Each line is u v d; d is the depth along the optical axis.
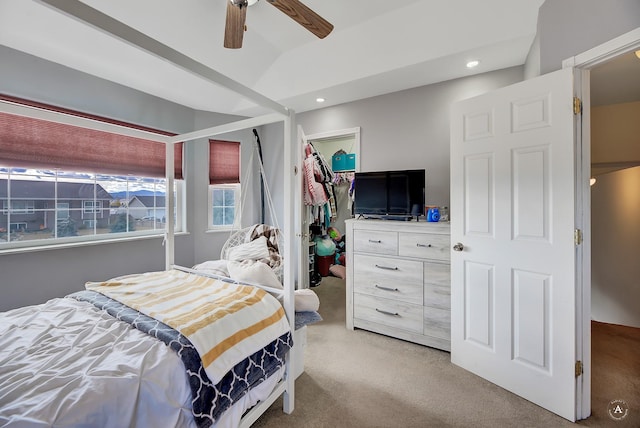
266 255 2.68
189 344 1.15
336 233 4.66
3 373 0.96
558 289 1.60
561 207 1.58
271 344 1.46
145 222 3.15
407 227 2.41
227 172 3.72
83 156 2.61
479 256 1.96
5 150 2.17
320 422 1.56
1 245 2.20
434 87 2.81
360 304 2.68
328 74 2.86
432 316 2.32
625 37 1.36
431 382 1.91
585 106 1.58
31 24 1.99
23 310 1.49
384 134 3.09
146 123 3.03
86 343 1.15
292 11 1.52
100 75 2.63
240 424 1.32
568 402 1.57
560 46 1.67
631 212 3.02
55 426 0.77
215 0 2.30
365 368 2.07
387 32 2.48
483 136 1.91
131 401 0.93
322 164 3.79
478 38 2.15
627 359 2.16
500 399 1.74
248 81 3.21
